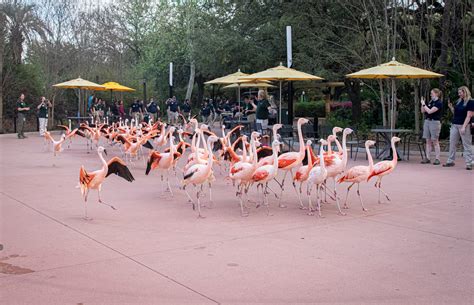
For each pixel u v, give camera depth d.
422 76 16.20
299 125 10.21
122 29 49.50
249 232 7.77
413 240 7.30
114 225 8.18
